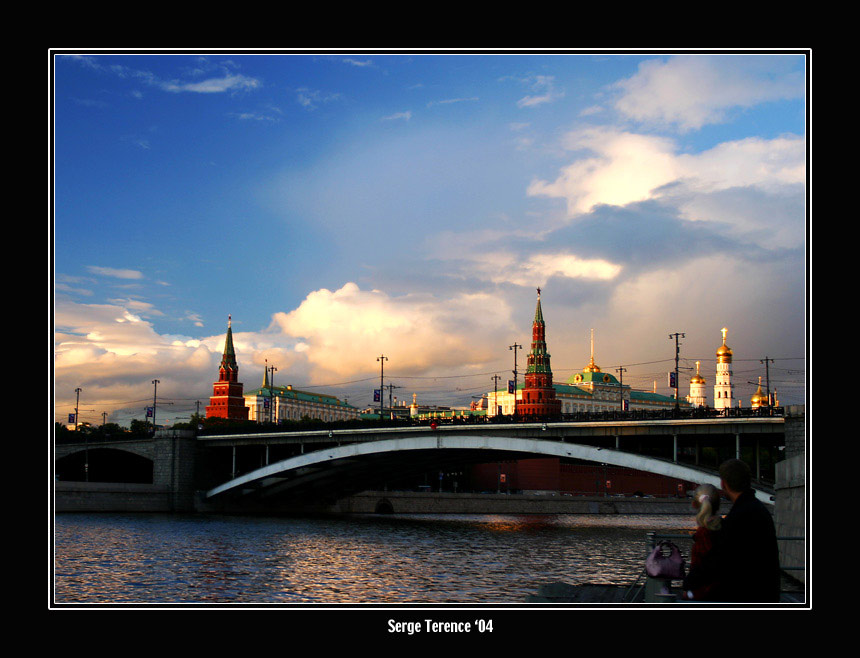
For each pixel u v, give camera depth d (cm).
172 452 10769
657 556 1562
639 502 15150
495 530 8538
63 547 5512
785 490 3591
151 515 9656
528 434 8025
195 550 5581
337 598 3644
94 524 7825
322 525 8638
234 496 10912
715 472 6378
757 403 12688
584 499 14250
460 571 4669
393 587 3991
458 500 13262
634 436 7488
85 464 11944
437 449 8538
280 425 10538
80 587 3897
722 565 1099
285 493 11050
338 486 11138
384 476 10675
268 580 4197
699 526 1158
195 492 10756
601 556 5681
